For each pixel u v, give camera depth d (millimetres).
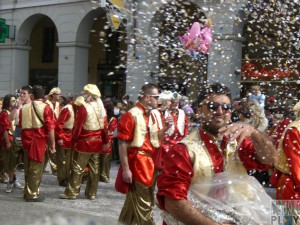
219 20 4102
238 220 2193
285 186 3623
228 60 4324
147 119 4906
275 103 5172
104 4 4246
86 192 7297
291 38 4152
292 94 5027
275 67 4586
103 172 8984
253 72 5023
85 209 6500
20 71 20625
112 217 5777
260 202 2270
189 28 4273
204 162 2248
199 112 2416
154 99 4918
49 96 10016
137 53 3848
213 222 2104
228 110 2338
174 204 2111
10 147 7691
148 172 4816
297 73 4438
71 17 18500
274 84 5219
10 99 7938
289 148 3566
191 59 4254
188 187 2193
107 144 7266
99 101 7234
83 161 7148
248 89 5586
